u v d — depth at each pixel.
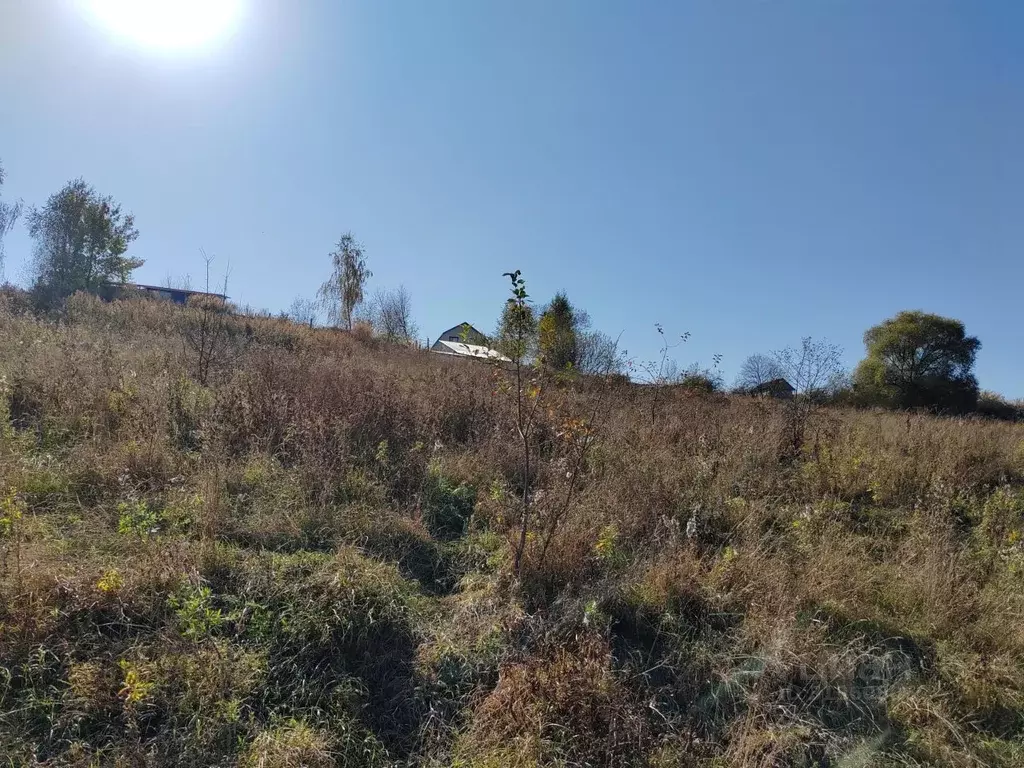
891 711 3.40
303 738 2.93
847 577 4.39
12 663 3.00
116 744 2.80
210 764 2.79
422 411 7.25
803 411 8.55
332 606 3.64
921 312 36.91
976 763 3.12
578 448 5.35
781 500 6.02
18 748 2.70
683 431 7.65
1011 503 5.89
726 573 4.32
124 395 6.14
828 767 3.11
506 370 4.69
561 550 4.39
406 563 4.51
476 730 3.16
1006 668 3.62
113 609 3.36
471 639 3.71
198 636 3.26
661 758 3.06
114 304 15.87
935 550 4.73
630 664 3.65
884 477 6.54
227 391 6.89
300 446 5.64
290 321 20.84
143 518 4.11
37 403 5.96
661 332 8.81
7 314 10.87
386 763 3.00
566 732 3.12
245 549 4.19
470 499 5.57
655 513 5.18
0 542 3.72
